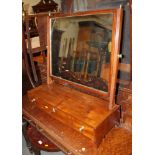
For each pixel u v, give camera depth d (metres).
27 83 1.30
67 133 0.89
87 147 0.80
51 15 1.05
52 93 1.06
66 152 0.88
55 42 1.05
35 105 1.11
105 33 0.81
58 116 0.92
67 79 1.04
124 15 0.82
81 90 1.08
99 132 0.77
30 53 1.26
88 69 0.92
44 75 1.34
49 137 0.98
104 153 0.76
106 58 0.83
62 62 1.04
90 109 0.86
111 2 0.88
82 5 1.05
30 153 1.49
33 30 1.34
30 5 2.58
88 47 0.90
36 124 1.04
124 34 0.84
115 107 0.86
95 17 0.83
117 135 0.86
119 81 0.91
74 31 0.95
